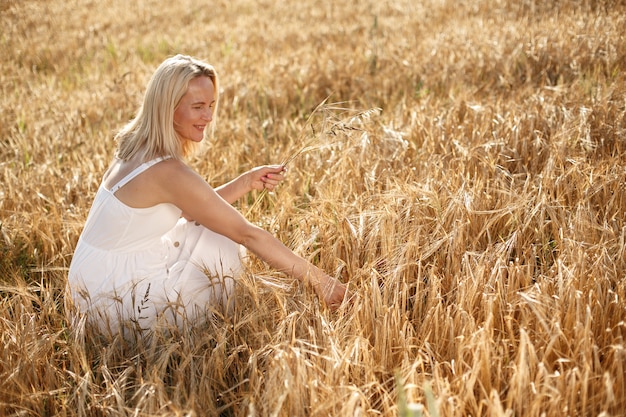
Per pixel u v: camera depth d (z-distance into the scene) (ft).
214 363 7.94
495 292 8.43
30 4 48.62
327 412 6.77
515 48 21.01
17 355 8.24
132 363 8.31
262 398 7.18
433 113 15.74
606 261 8.72
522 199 10.36
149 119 8.54
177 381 7.86
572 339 7.20
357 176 12.60
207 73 8.82
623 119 13.46
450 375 7.47
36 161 17.02
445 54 22.67
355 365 7.47
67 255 11.48
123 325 8.82
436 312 7.88
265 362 7.91
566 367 7.31
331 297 8.96
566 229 9.80
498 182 11.53
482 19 27.17
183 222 9.69
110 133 17.81
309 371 7.19
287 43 30.89
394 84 21.01
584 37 20.35
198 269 9.18
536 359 6.84
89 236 8.97
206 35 36.01
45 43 36.78
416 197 10.73
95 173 14.65
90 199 13.58
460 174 11.66
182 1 50.60
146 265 8.98
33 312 9.26
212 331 8.75
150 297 8.91
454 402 6.84
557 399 6.33
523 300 7.98
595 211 10.59
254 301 8.87
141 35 39.17
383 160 13.02
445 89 19.92
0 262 11.44
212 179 14.12
